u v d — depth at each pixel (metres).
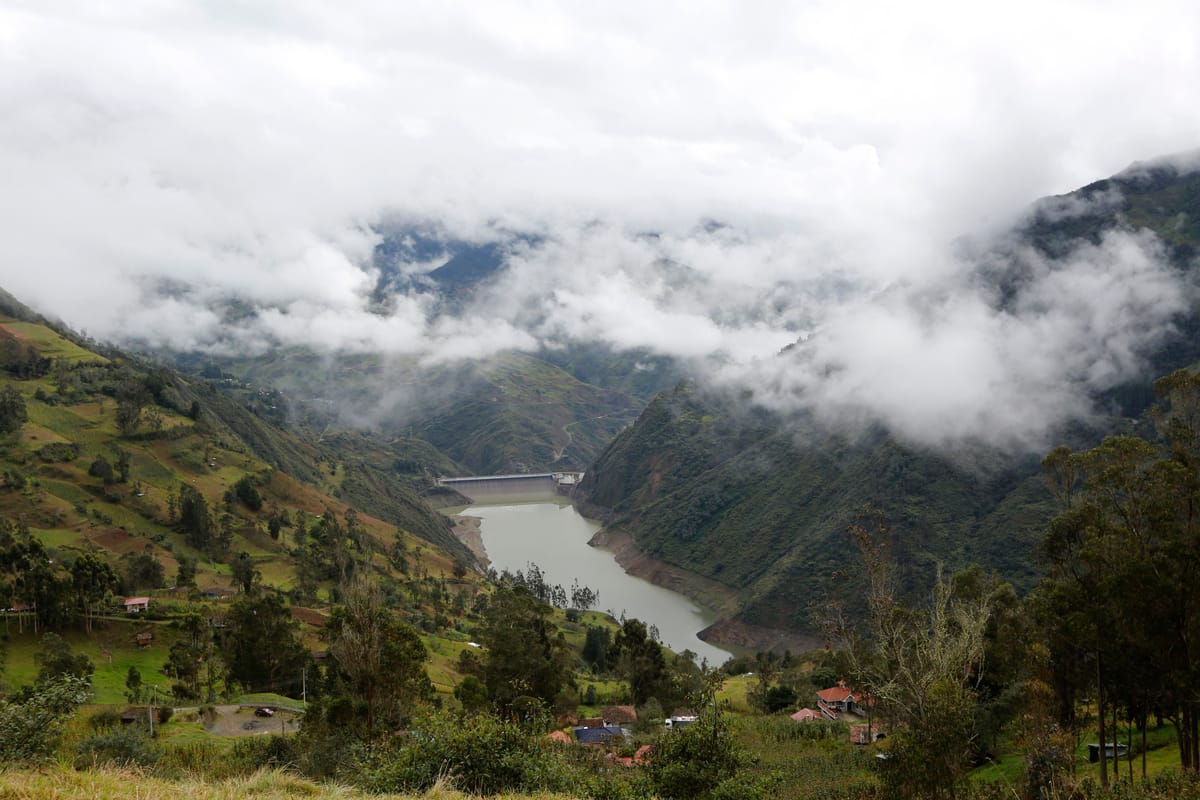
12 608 80.12
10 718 14.93
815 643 136.12
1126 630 29.19
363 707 36.38
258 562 123.38
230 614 72.88
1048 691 29.50
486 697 50.12
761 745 55.16
